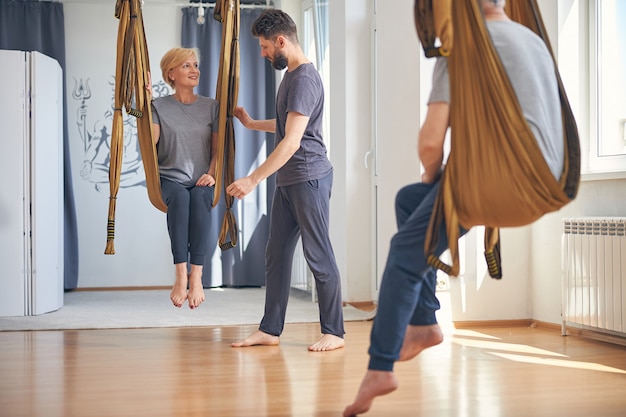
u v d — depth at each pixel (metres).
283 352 3.76
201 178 3.94
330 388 2.93
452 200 2.14
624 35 4.18
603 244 3.96
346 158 5.67
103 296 6.61
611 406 2.63
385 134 5.28
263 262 7.38
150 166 3.88
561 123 2.18
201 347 3.92
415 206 2.38
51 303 5.47
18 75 5.30
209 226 3.97
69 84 7.27
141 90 3.82
